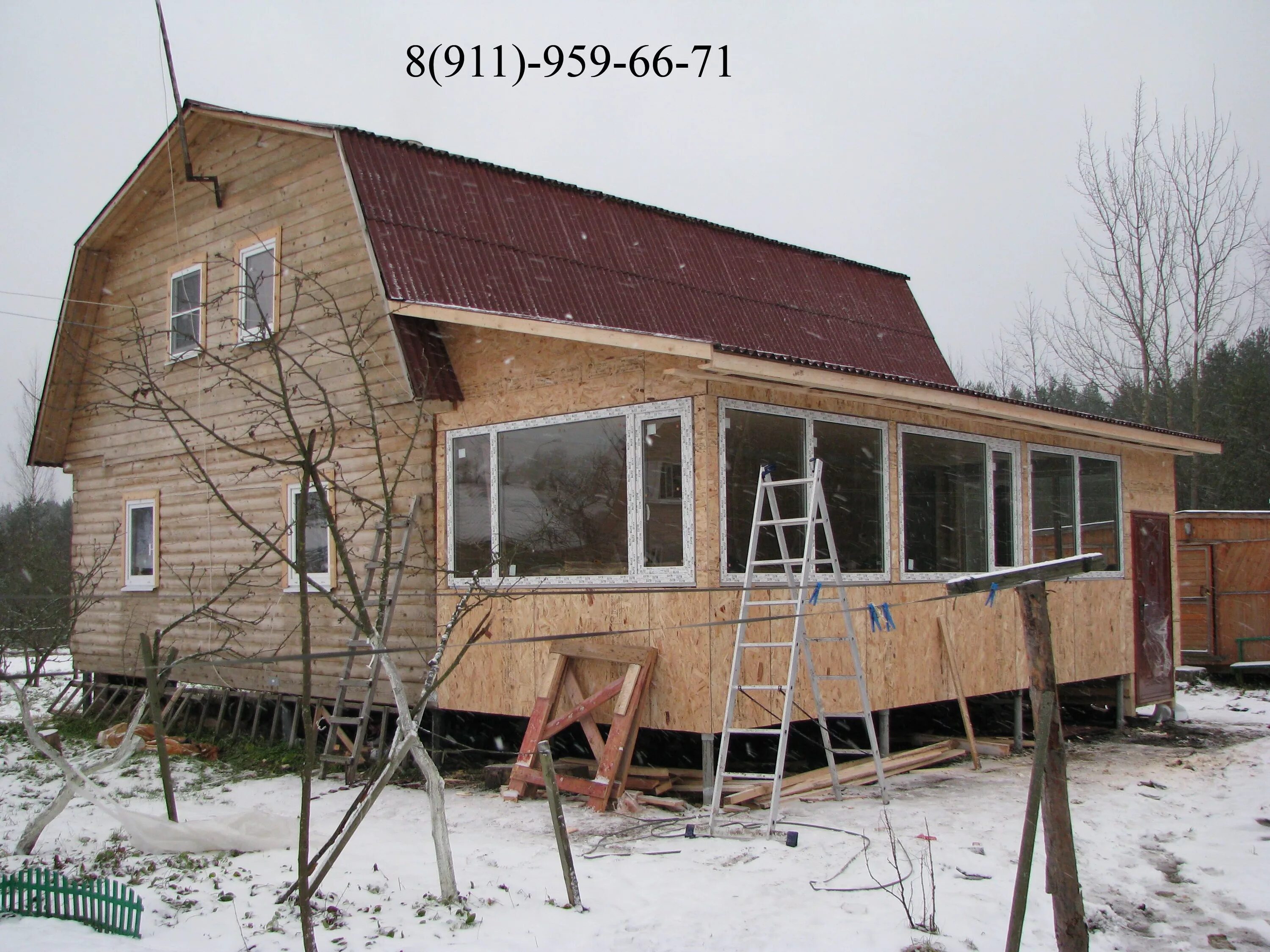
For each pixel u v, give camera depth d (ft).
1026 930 18.22
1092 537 41.86
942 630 34.06
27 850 23.59
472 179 41.42
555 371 31.40
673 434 28.32
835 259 60.54
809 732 35.04
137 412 47.26
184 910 19.40
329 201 38.73
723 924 18.20
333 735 33.73
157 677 25.46
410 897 20.01
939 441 34.81
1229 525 57.26
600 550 29.84
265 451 41.14
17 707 51.49
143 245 47.34
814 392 29.53
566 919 18.61
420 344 33.76
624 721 27.58
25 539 52.06
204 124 42.70
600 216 46.60
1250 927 19.30
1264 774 32.60
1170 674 45.91
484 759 34.86
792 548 29.48
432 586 34.32
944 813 26.58
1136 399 92.79
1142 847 24.64
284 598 39.93
